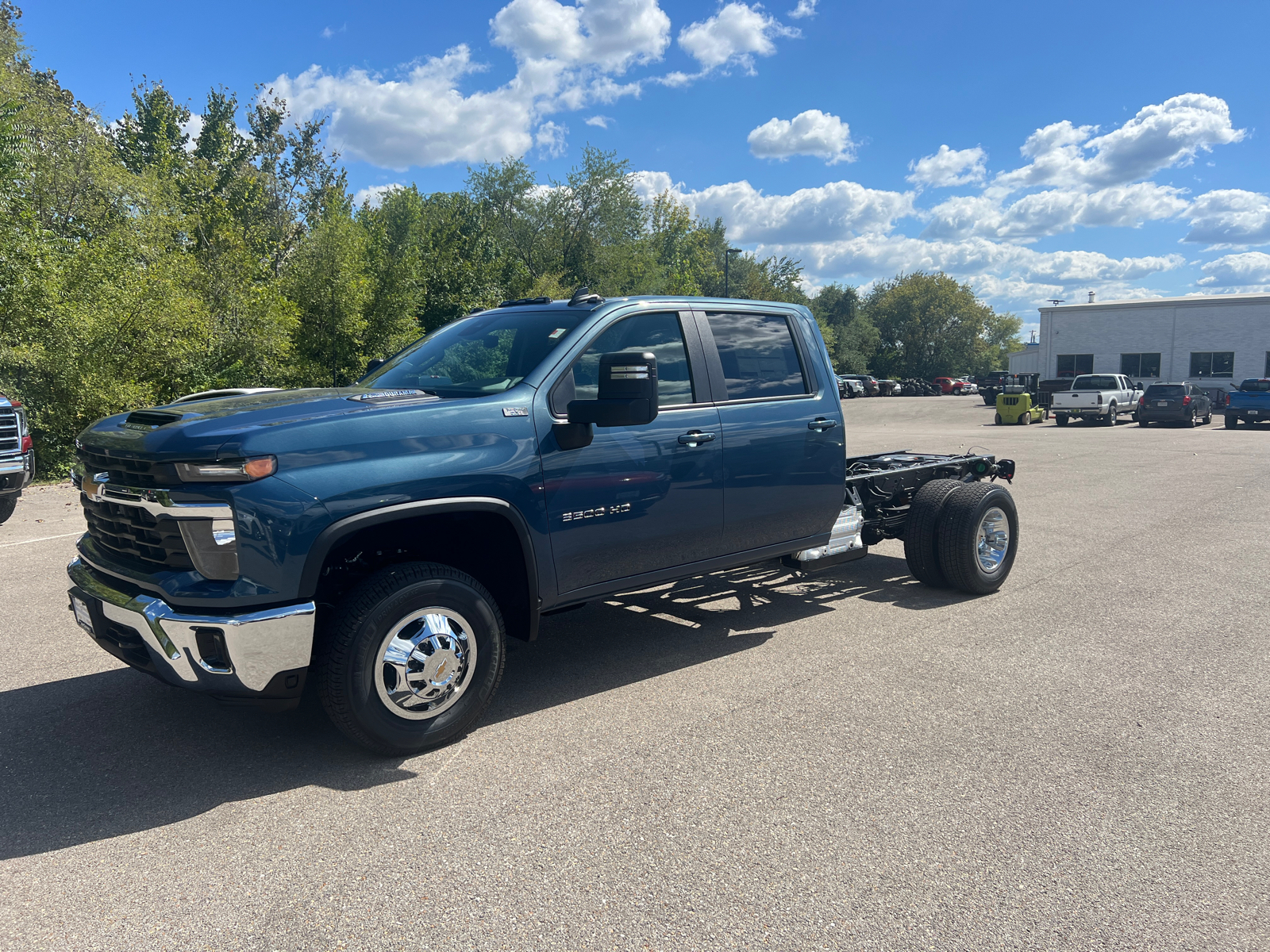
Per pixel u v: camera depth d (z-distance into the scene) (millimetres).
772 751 3375
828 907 2354
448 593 3330
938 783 3094
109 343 14883
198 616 2869
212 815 2914
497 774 3209
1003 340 108688
